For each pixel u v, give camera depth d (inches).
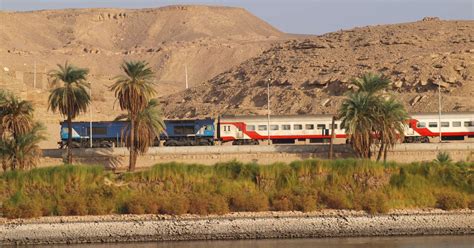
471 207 5349.4
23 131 6599.4
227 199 5300.2
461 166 5841.5
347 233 5123.0
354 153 7214.6
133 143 6771.7
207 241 4992.6
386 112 6879.9
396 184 5580.7
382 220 5172.2
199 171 5615.2
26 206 5108.3
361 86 7313.0
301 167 5610.2
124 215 5142.7
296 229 5093.5
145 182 5511.8
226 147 7239.2
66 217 5108.3
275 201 5290.4
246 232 5059.1
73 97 6914.4
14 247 4874.5
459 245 4864.7
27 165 6427.2
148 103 6973.4
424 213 5246.1
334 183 5541.3
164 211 5167.3
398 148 7229.3
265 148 7249.0
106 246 4869.6
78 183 5438.0
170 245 4886.8
